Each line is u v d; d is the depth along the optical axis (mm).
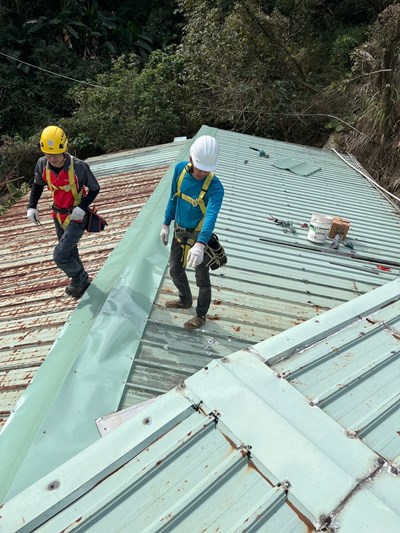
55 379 3316
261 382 1937
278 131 16938
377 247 6758
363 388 2014
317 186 9203
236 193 7699
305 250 6129
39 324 4328
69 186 3846
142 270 4766
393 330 2422
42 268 5707
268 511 1468
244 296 4801
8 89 20016
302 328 2318
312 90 16344
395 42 12055
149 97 15383
